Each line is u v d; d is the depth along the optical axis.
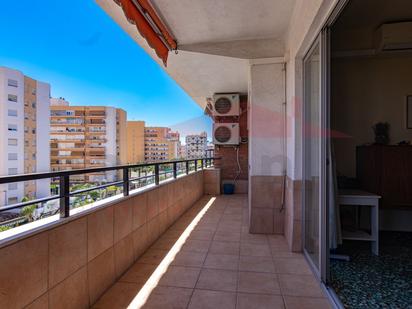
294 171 3.07
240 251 3.11
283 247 3.23
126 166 2.72
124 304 2.03
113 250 2.35
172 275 2.51
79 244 1.87
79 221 1.87
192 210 5.32
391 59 3.63
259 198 3.77
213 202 6.18
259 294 2.17
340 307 1.93
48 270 1.57
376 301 2.05
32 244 1.45
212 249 3.18
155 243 3.38
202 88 6.17
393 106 3.64
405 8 2.93
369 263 2.71
